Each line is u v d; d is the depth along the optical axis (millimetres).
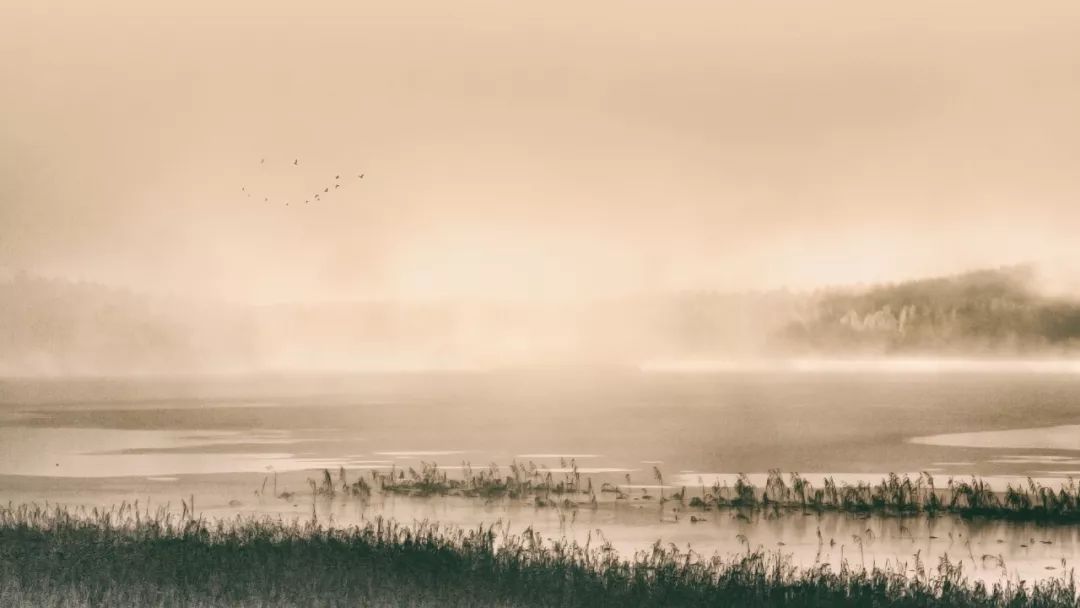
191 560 24469
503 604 21656
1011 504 49062
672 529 42125
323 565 24125
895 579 25469
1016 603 24125
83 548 25359
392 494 54438
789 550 37562
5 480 63469
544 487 57812
